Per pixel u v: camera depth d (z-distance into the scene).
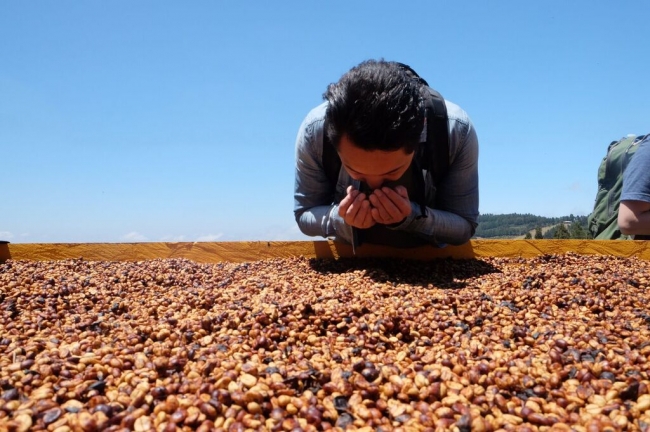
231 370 0.61
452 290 1.08
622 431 0.50
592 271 1.28
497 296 1.02
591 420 0.51
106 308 0.98
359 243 1.38
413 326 0.82
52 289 1.07
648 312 0.91
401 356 0.70
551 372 0.64
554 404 0.55
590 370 0.63
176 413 0.52
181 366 0.65
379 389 0.59
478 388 0.59
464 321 0.86
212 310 0.92
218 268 1.43
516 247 1.56
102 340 0.76
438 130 1.17
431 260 1.51
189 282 1.22
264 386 0.57
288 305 0.87
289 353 0.72
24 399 0.56
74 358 0.65
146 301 1.03
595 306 0.93
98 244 1.56
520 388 0.60
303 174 1.38
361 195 1.12
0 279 1.16
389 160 0.88
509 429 0.50
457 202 1.35
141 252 1.58
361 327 0.80
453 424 0.51
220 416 0.53
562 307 0.96
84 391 0.58
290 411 0.54
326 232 1.37
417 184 1.23
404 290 1.07
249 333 0.78
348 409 0.56
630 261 1.47
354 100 0.83
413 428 0.50
